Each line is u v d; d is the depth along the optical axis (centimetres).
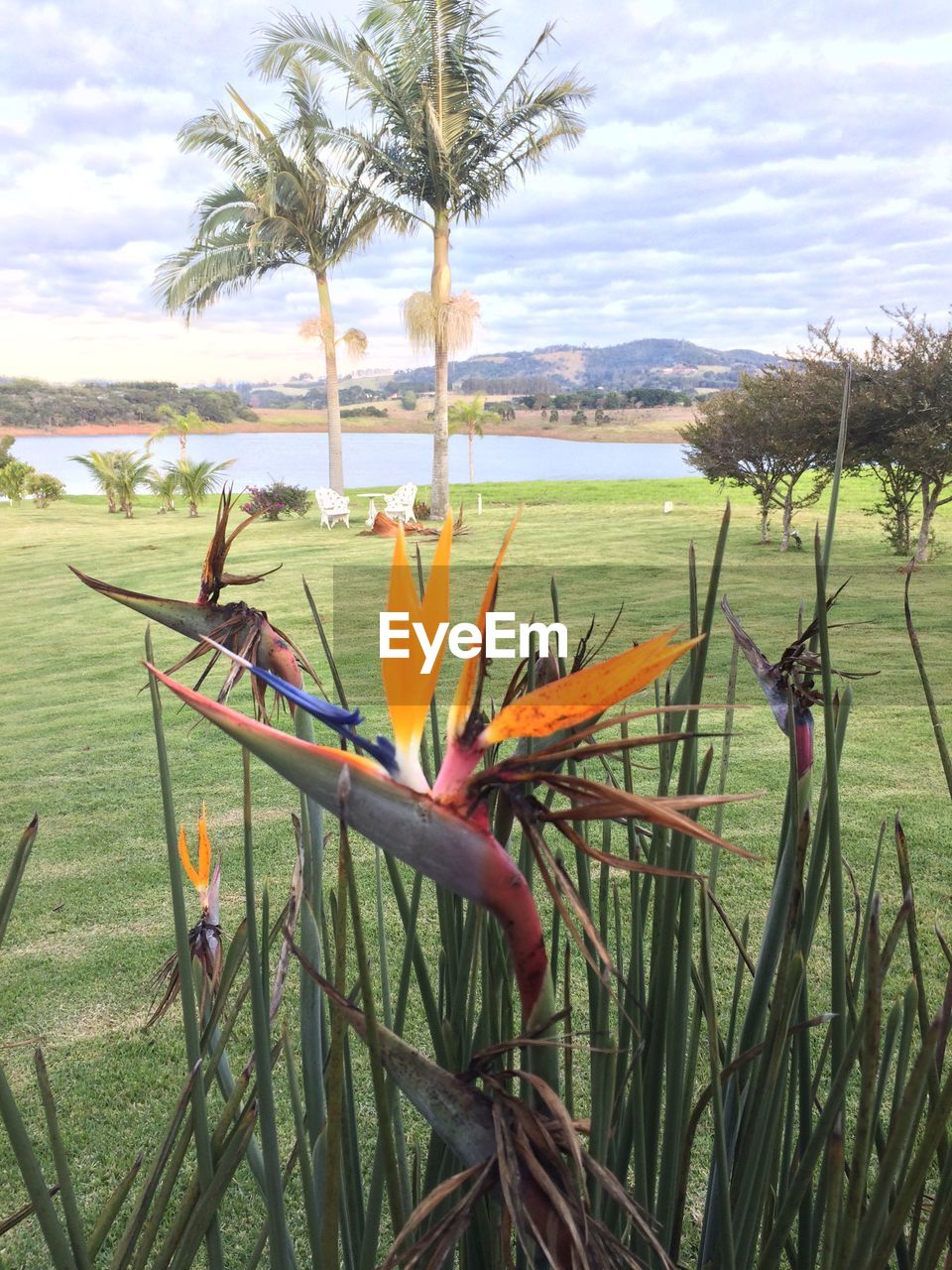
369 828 47
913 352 1455
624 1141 91
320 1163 85
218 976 103
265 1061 74
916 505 2398
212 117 2062
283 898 440
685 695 74
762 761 611
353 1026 51
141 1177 279
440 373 2222
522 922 48
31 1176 62
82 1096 321
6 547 2294
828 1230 62
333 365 2403
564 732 50
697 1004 89
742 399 1830
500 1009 88
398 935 388
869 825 500
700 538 1934
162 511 3175
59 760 700
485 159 2094
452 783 48
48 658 1104
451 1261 83
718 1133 74
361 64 1959
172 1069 333
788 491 1758
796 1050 96
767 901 418
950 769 80
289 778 48
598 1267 45
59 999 381
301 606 1283
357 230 2259
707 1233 95
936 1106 59
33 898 471
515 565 1580
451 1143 50
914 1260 85
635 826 87
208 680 930
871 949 57
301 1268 237
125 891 474
